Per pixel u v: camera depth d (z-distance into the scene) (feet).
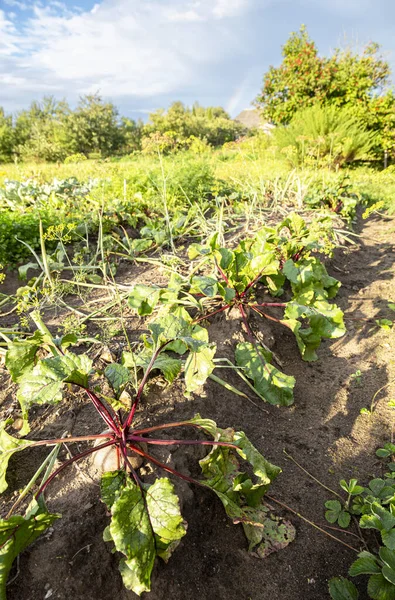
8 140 97.25
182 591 5.44
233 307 11.21
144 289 9.50
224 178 32.07
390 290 15.30
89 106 106.73
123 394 7.79
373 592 5.45
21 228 15.20
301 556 6.33
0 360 9.00
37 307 11.15
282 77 55.62
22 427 7.06
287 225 14.67
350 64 52.26
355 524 6.91
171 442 6.29
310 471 7.85
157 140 16.69
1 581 4.52
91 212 17.48
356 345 12.03
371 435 8.76
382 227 23.89
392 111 48.08
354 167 47.96
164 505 5.12
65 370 5.99
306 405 9.60
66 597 4.90
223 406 8.59
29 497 5.98
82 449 6.81
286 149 32.73
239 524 6.61
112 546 5.47
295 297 12.29
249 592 5.76
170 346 8.45
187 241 18.21
